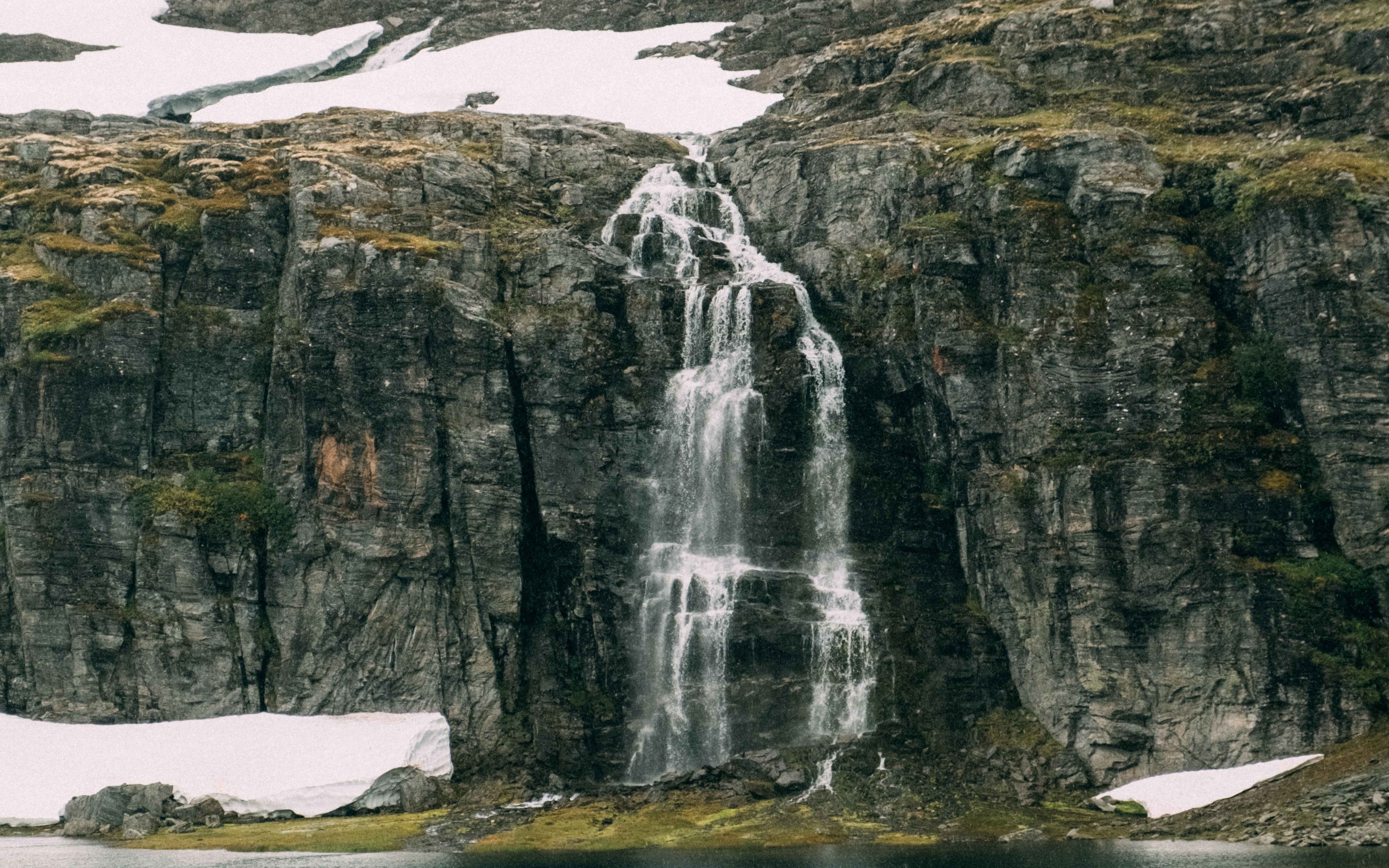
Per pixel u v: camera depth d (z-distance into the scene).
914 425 69.50
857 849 51.12
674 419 69.56
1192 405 62.22
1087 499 61.38
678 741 63.81
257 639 65.88
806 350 70.56
